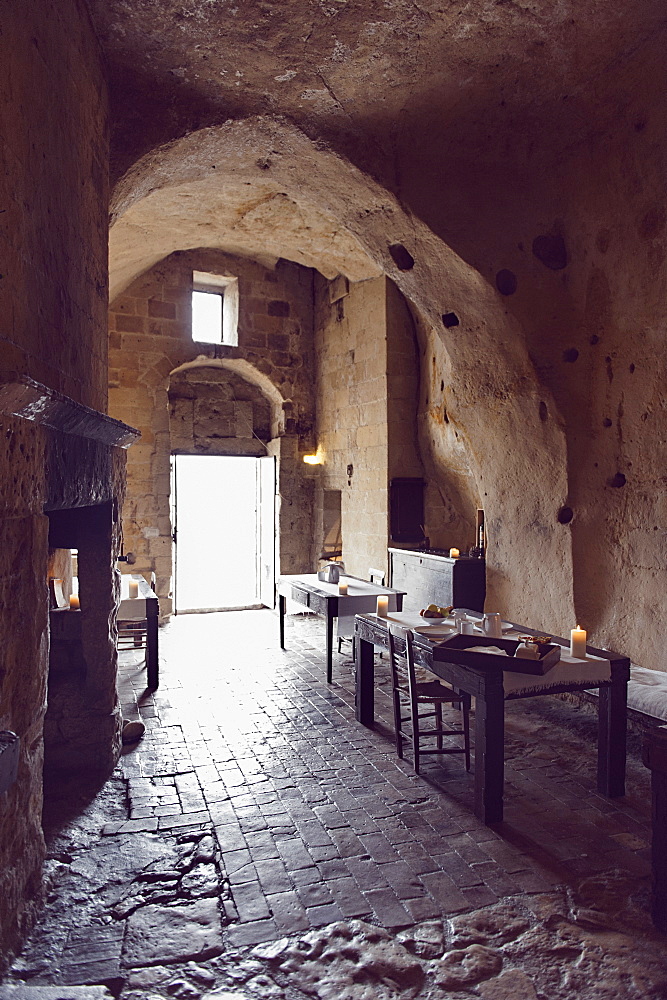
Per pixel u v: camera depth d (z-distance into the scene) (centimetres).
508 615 557
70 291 308
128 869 272
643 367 460
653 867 240
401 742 408
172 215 683
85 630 371
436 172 503
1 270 212
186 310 882
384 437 792
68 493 285
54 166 279
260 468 1004
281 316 949
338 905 249
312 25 378
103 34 372
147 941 228
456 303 542
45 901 248
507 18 380
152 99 430
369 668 455
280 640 689
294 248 805
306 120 470
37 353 254
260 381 957
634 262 461
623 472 477
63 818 314
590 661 339
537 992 204
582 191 496
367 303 827
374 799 341
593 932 234
